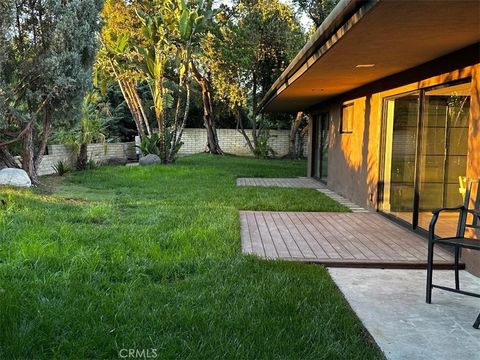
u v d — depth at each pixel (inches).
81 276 147.3
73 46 349.7
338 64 230.8
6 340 103.3
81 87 361.4
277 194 373.7
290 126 976.9
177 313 121.1
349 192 361.7
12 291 128.9
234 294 138.3
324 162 473.4
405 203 260.1
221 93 823.1
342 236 230.4
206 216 256.8
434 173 234.5
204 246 194.2
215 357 100.1
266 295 137.6
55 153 524.7
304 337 111.3
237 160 786.8
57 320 113.3
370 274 173.2
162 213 265.4
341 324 120.9
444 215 228.4
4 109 327.3
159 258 174.6
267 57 810.8
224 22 782.5
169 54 677.3
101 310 121.3
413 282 164.2
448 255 193.3
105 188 399.9
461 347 112.7
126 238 197.5
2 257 163.9
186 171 538.0
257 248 203.6
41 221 225.9
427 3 124.6
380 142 294.0
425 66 227.0
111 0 725.3
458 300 145.4
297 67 266.4
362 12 137.6
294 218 277.1
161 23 597.6
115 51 631.8
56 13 341.1
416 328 123.6
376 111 299.9
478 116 176.6
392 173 283.9
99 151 684.1
